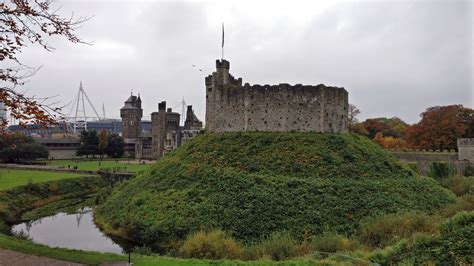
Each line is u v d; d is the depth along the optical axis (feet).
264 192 140.46
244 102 193.98
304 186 144.15
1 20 49.42
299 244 114.52
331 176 152.97
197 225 128.98
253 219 127.95
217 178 155.12
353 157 167.43
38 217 185.98
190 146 197.06
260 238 120.06
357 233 119.44
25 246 81.56
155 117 490.49
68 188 252.62
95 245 134.51
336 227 123.65
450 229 83.82
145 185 174.91
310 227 123.65
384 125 477.36
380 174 161.07
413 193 150.82
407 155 266.98
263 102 191.31
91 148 485.97
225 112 200.23
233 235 122.42
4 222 172.14
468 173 238.07
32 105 50.39
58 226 165.99
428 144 331.77
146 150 517.96
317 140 179.11
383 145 385.29
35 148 414.41
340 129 199.21
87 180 277.23
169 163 187.21
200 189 150.51
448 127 323.57
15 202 202.90
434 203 146.51
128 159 491.31
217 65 211.00
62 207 211.00
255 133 187.73
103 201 215.31
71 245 135.64
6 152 384.88
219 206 136.77
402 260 79.10
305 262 78.74
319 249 101.96
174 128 495.82
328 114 193.67
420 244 82.38
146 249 115.44
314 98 191.11
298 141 177.17
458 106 341.21
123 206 166.20
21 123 51.16
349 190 143.23
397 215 120.47
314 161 161.89
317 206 133.49
